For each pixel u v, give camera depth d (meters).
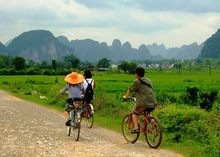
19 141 16.58
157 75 159.88
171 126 18.75
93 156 13.84
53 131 19.72
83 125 22.67
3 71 143.62
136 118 16.33
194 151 14.87
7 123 22.17
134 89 15.95
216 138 15.09
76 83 17.81
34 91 55.41
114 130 20.84
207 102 28.69
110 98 30.33
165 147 15.95
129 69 181.12
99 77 127.06
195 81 104.06
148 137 16.03
